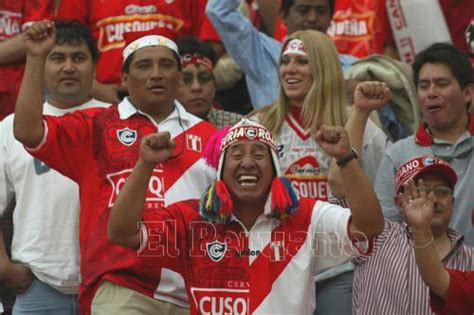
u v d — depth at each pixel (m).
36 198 22.39
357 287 20.61
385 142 22.98
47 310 22.39
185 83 24.45
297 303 18.42
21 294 22.50
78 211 22.30
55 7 27.55
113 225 18.02
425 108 22.28
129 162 20.31
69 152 20.38
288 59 23.17
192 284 18.58
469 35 26.67
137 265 19.84
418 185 18.84
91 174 20.41
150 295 19.97
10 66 26.44
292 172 22.72
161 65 20.89
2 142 22.69
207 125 21.17
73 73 23.06
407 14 27.70
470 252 20.28
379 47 28.11
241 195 18.50
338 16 28.28
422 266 18.62
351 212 18.02
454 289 18.64
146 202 20.12
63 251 22.27
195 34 27.45
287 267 18.50
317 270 18.67
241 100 27.62
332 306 21.69
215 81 27.33
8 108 26.42
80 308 20.47
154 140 17.73
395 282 20.16
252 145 18.59
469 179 21.88
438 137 22.30
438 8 27.55
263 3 28.98
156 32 21.14
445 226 20.28
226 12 26.12
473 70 22.69
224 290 18.48
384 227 19.97
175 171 20.47
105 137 20.47
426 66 22.34
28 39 19.59
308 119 22.88
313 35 23.28
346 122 22.36
